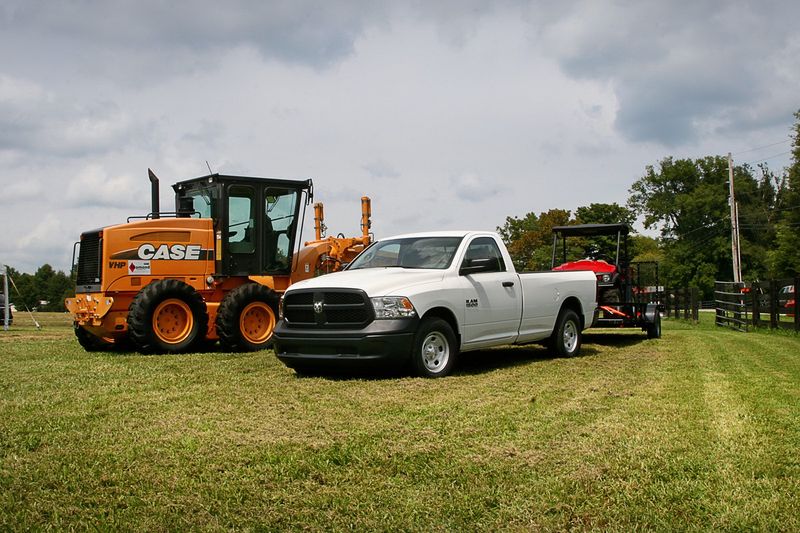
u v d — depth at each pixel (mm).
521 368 9086
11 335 16266
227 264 12258
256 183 12539
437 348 8336
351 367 7941
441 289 8430
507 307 9414
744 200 75000
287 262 12938
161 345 11000
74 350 11828
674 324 24016
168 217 12352
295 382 7738
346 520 3643
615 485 4129
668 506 3818
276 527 3570
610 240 14836
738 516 3658
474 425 5566
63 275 68750
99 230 11336
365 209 15781
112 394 6988
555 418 5824
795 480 4227
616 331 16938
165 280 11141
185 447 4922
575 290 10891
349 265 9703
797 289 17250
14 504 3816
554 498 3924
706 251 73250
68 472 4359
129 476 4289
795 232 53562
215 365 9328
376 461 4582
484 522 3625
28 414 6000
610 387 7473
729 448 4895
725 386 7586
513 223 49031
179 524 3588
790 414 6035
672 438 5164
